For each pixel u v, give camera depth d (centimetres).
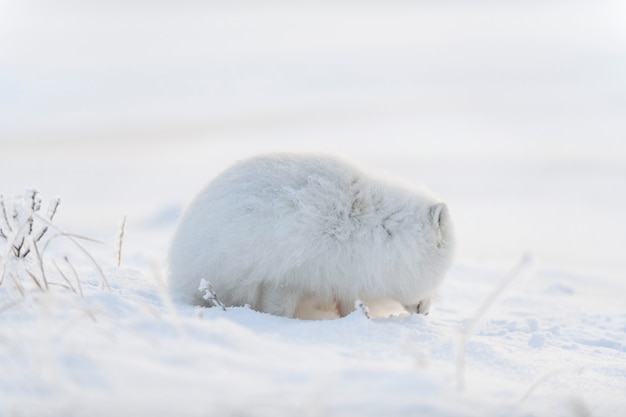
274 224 1371
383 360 1002
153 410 705
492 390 880
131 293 1366
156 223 4088
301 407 724
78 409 708
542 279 2892
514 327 1656
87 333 912
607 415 911
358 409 751
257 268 1391
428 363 1032
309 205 1399
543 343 1436
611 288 2833
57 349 845
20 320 976
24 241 1436
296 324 1240
